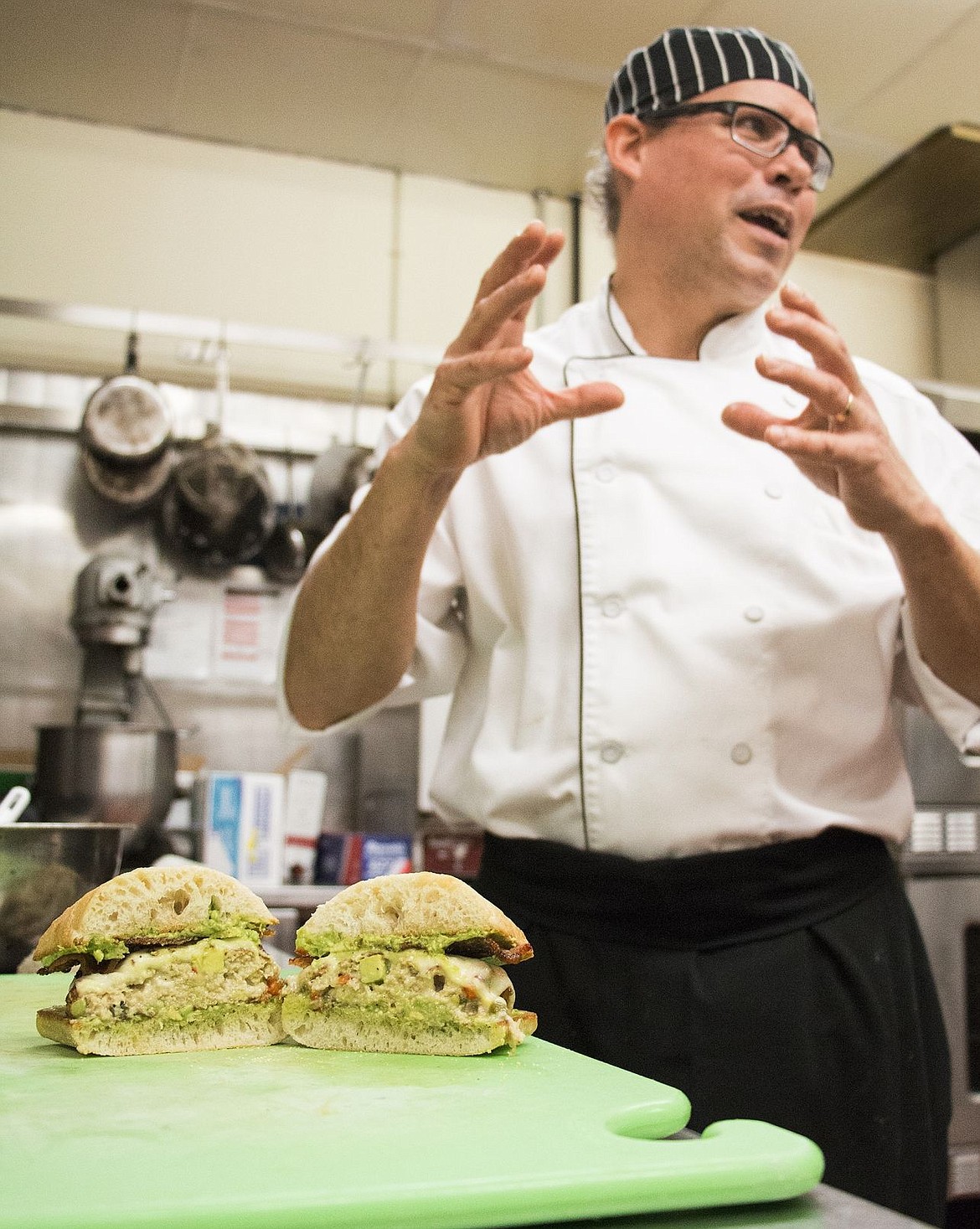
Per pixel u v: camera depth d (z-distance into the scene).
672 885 1.26
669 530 1.41
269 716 3.73
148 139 3.89
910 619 1.29
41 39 3.37
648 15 3.29
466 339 1.09
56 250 3.75
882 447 1.08
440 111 3.74
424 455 1.15
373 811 3.75
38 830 1.38
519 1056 1.00
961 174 3.95
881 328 4.59
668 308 1.48
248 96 3.67
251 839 3.15
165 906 1.07
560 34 3.36
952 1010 3.16
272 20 3.29
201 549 3.61
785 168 1.36
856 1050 1.26
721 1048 1.21
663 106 1.40
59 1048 1.04
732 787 1.32
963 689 1.32
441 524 1.49
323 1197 0.62
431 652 1.49
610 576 1.40
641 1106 0.82
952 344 4.48
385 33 3.35
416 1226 0.62
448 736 1.53
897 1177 1.25
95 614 3.42
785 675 1.35
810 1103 1.23
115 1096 0.85
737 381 1.49
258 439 3.76
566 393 1.16
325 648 1.32
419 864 3.59
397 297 4.07
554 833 1.38
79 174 3.80
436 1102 0.83
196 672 3.68
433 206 4.15
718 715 1.33
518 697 1.42
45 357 3.70
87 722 3.50
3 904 1.37
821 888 1.30
